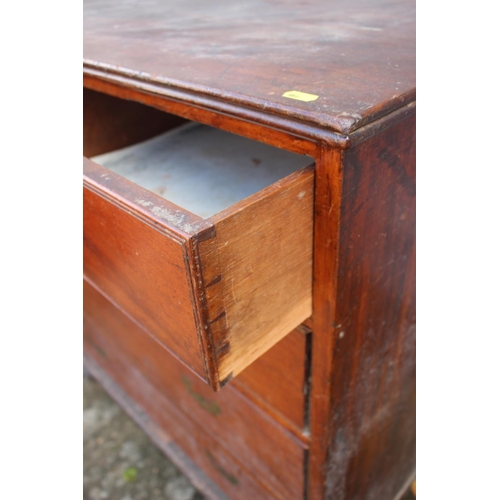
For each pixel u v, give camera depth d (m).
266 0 0.84
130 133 0.83
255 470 0.82
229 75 0.47
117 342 1.00
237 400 0.72
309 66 0.48
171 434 1.05
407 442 0.88
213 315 0.38
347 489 0.75
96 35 0.68
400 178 0.46
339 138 0.36
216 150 0.75
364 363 0.60
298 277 0.46
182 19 0.75
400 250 0.54
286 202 0.39
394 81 0.43
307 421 0.63
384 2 0.76
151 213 0.36
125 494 1.05
